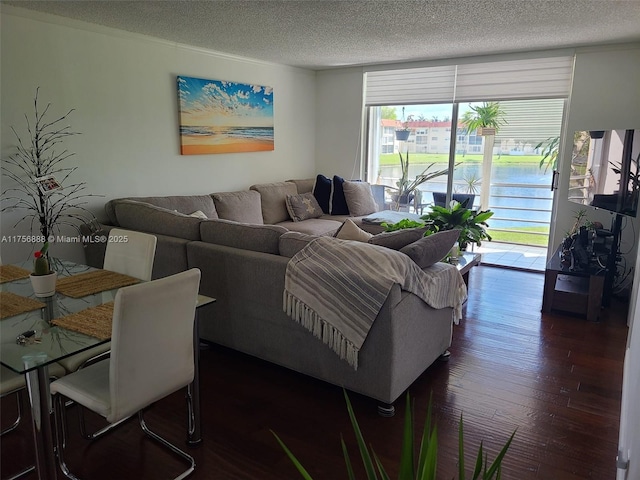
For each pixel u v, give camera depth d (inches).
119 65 154.6
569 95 186.5
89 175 151.0
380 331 92.6
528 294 175.8
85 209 151.0
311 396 104.3
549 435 91.0
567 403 102.2
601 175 157.6
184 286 70.9
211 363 119.3
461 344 132.1
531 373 115.5
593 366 119.3
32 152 135.5
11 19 126.4
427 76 216.4
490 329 142.8
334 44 175.5
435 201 231.1
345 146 245.3
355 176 245.1
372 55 199.6
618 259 164.1
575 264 156.0
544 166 233.6
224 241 115.2
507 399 103.6
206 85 184.7
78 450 85.9
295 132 239.1
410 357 100.3
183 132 178.2
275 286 103.5
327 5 124.0
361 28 149.3
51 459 68.1
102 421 95.0
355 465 82.0
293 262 99.7
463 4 123.0
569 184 183.8
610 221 182.1
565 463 83.0
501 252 241.3
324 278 95.2
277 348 109.2
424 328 105.1
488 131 238.2
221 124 193.9
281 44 175.0
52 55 136.6
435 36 161.6
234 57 197.8
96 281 92.9
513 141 236.4
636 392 67.4
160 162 173.2
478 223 171.2
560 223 193.3
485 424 94.2
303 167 249.0
